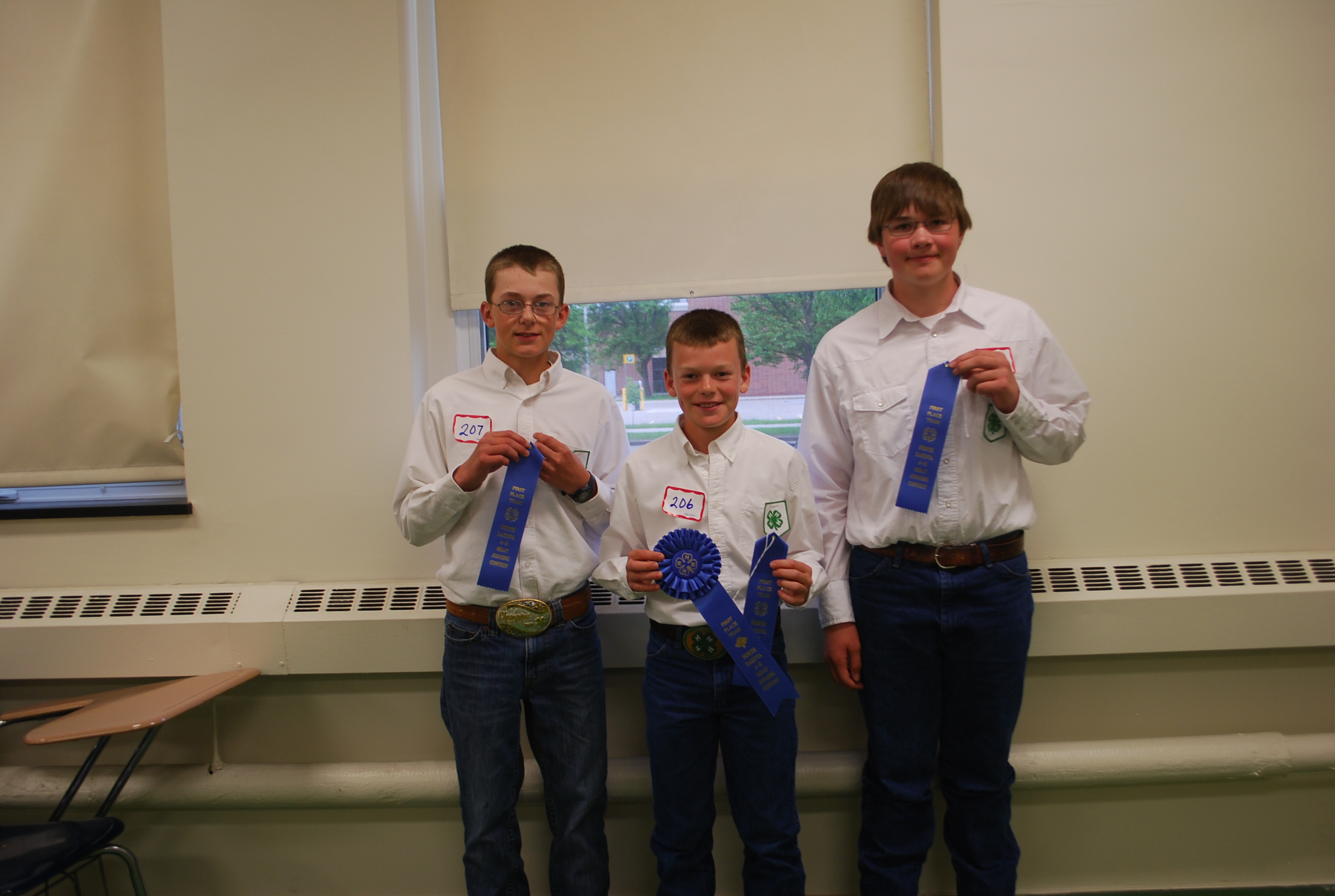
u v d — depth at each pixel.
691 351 1.23
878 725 1.35
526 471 1.27
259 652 1.58
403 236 1.61
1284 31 1.55
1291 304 1.57
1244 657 1.57
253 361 1.63
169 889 1.64
